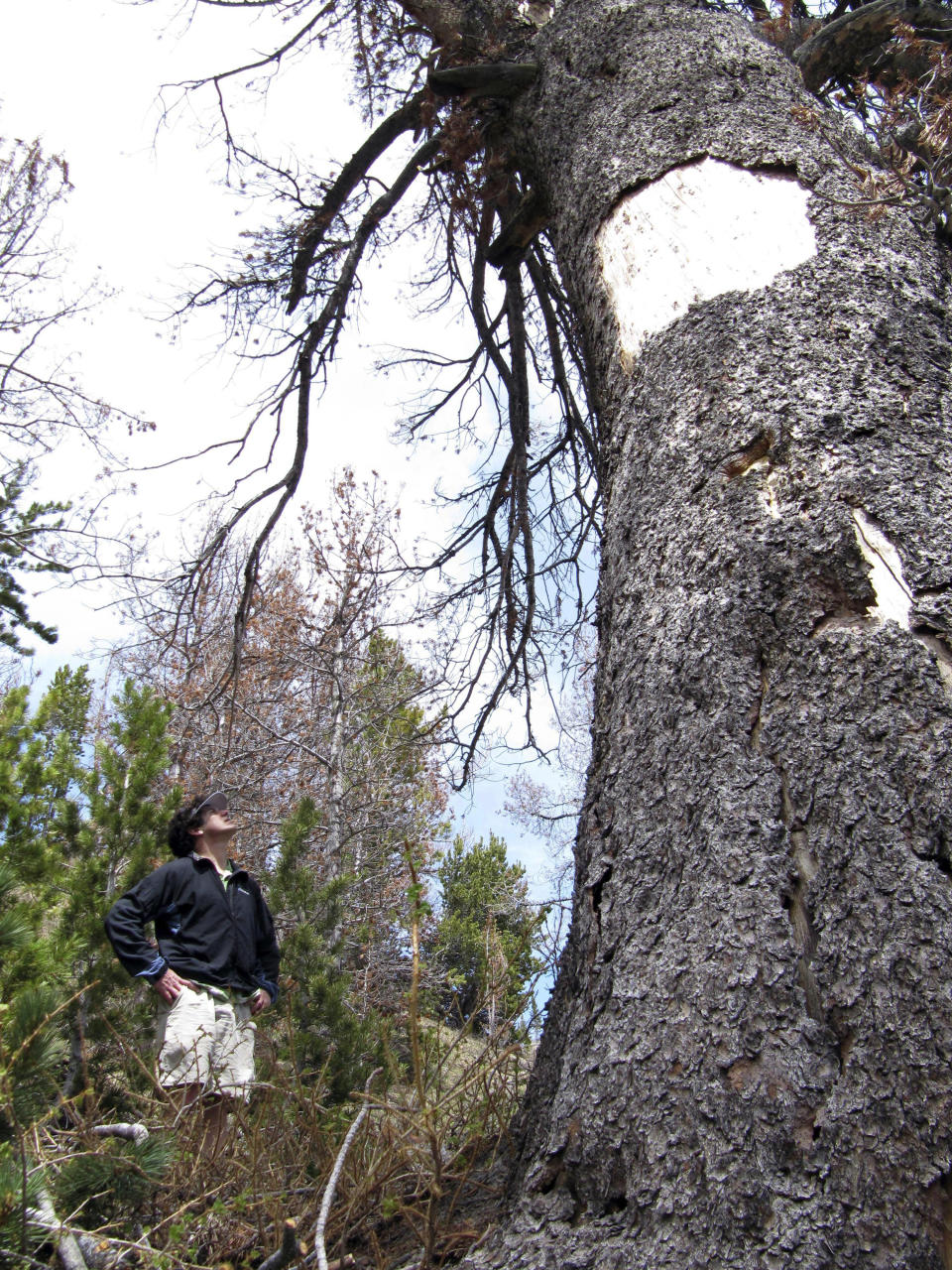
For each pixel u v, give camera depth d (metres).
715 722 1.71
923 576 1.64
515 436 6.59
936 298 2.15
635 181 2.69
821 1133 1.26
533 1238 1.44
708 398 2.11
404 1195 2.17
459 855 9.84
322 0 5.49
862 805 1.47
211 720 9.28
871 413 1.89
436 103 4.56
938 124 2.51
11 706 5.55
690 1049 1.43
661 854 1.70
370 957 6.97
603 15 3.42
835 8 4.50
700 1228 1.27
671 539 2.01
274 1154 2.33
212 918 3.39
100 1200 1.89
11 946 2.70
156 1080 2.57
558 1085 1.65
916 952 1.32
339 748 10.66
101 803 5.02
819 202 2.33
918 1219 1.16
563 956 1.93
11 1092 1.75
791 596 1.74
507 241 4.68
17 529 8.16
